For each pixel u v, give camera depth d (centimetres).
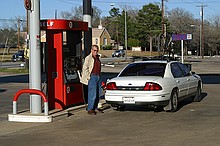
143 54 8812
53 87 1270
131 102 1195
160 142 841
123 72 1305
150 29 9012
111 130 990
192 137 885
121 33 10081
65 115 1179
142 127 1021
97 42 10438
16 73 3662
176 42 7081
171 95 1241
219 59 7512
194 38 10025
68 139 895
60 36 1255
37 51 1158
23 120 1126
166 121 1102
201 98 1627
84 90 1365
